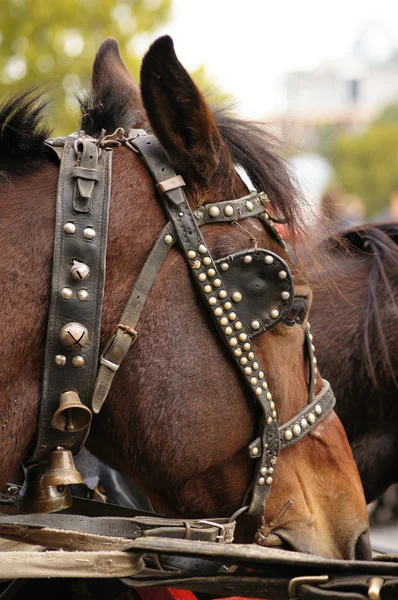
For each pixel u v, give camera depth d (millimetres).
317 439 3332
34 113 3195
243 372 3041
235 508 3162
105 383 2877
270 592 2785
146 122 3467
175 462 3023
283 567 2793
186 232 3018
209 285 3010
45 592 3979
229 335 3021
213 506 3162
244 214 3135
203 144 3055
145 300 2963
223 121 3506
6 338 2838
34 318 2869
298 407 3277
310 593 2627
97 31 15688
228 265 3033
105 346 2908
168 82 2986
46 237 2922
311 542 3186
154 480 3137
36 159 3133
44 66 14945
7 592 3668
